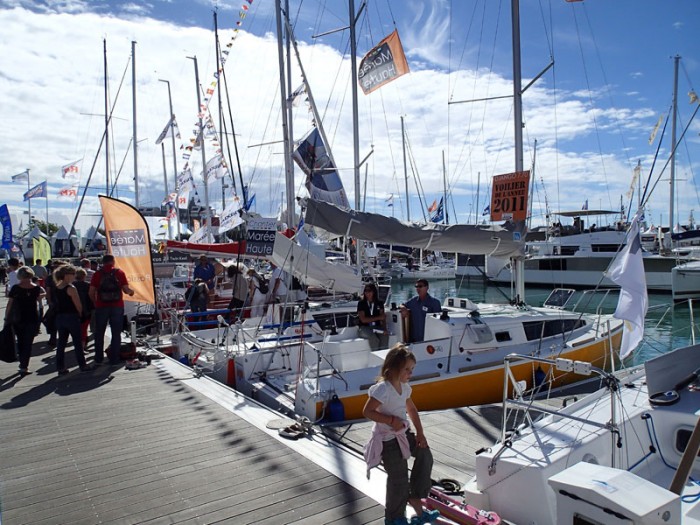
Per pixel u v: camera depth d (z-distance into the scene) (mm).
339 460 4512
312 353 7812
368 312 8188
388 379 3121
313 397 5926
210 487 3990
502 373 7309
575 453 3566
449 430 5586
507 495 3459
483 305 9734
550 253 30922
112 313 8391
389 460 3078
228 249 12328
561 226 33594
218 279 15195
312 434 5172
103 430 5258
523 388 5086
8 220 20984
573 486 2527
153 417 5676
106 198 9695
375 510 3645
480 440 5297
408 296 30531
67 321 7668
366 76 11742
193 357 8906
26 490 3945
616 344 9008
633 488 2488
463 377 7059
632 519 2285
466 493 3688
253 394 6996
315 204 8109
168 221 23891
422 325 7762
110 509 3656
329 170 12070
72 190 26797
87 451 4711
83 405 6133
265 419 5625
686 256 28078
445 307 9031
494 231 8562
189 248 12023
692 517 3369
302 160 12164
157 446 4828
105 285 8312
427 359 7164
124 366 8219
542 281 30578
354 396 6211
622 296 4934
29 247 36594
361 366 7797
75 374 7715
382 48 11250
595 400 4742
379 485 4027
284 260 8352
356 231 8148
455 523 3381
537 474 3305
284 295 10977
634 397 4746
